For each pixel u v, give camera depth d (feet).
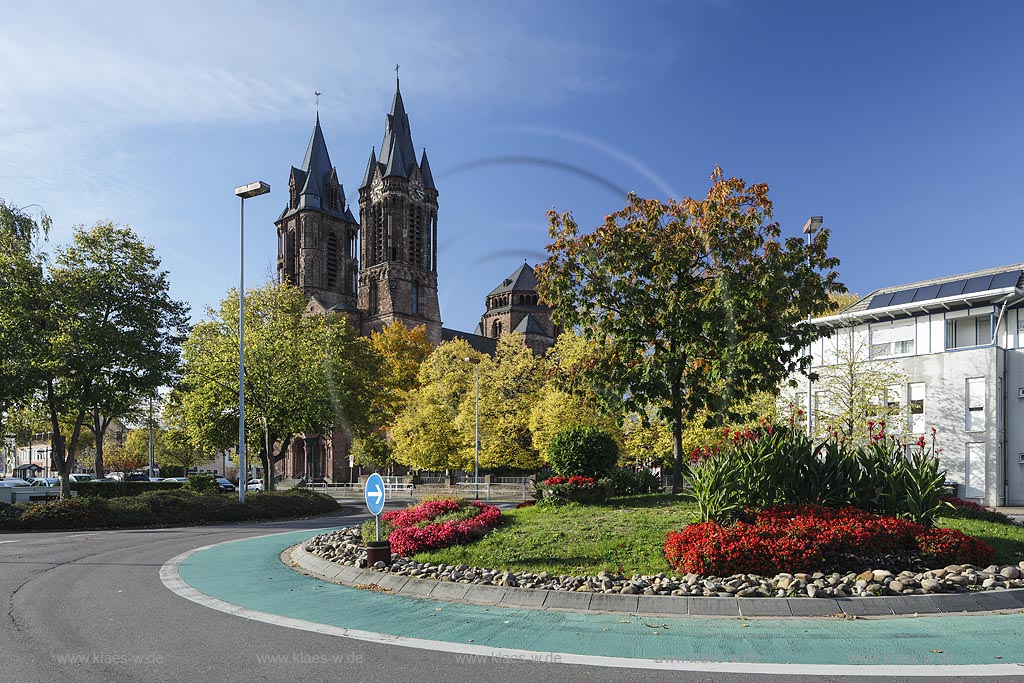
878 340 116.26
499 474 191.11
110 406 92.22
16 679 20.10
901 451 39.75
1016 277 103.50
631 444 130.11
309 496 101.76
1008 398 103.60
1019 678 19.20
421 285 302.04
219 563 44.34
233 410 125.29
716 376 51.72
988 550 32.60
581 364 59.11
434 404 174.29
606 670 20.33
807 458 39.83
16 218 86.74
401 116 311.88
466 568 34.04
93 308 87.71
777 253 54.29
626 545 35.99
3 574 40.63
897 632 23.94
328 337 134.31
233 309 130.93
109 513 75.31
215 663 21.50
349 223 320.09
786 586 28.19
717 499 36.99
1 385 82.53
